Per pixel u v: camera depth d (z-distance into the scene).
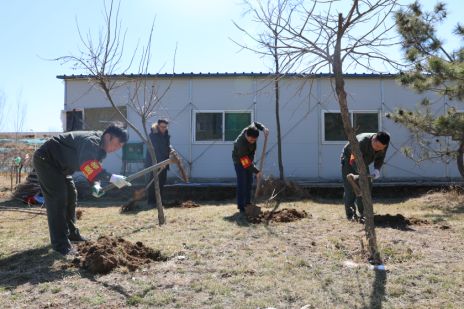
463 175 10.62
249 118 13.70
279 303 3.85
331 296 3.99
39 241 6.15
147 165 10.13
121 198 11.99
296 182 12.11
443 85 10.02
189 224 7.28
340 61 4.86
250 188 8.56
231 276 4.52
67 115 13.70
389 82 13.77
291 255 5.23
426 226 7.00
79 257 5.10
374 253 4.91
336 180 13.34
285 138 13.68
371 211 4.99
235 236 6.25
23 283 4.43
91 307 3.81
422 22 9.66
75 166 5.50
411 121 10.30
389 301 3.87
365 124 13.77
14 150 18.16
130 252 5.26
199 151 13.70
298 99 13.65
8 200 11.30
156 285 4.29
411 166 13.71
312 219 7.64
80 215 8.26
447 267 4.73
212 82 13.70
